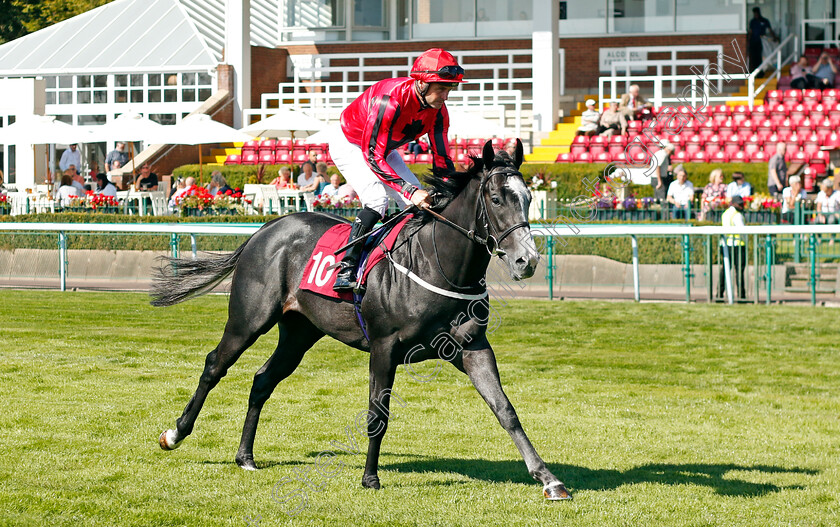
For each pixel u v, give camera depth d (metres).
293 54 28.08
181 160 23.86
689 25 25.48
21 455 5.79
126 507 4.86
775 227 13.18
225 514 4.78
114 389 7.80
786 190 16.95
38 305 13.05
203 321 11.77
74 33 27.75
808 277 14.55
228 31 25.61
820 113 20.64
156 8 28.05
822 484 5.43
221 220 17.11
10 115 24.83
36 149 23.38
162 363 8.98
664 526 4.64
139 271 15.79
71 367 8.68
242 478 5.43
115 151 23.53
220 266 5.88
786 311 12.84
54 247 16.02
